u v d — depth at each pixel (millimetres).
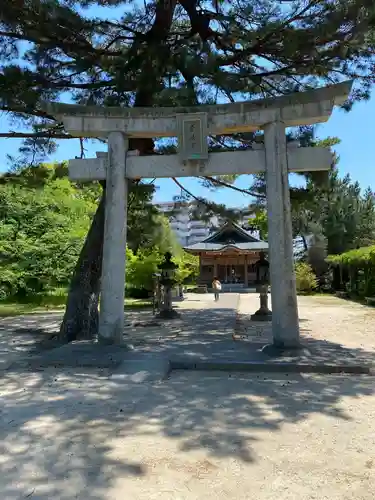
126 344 7523
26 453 3580
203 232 52969
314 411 4574
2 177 10758
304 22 8094
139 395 5234
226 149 11141
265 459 3432
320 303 21469
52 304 19922
